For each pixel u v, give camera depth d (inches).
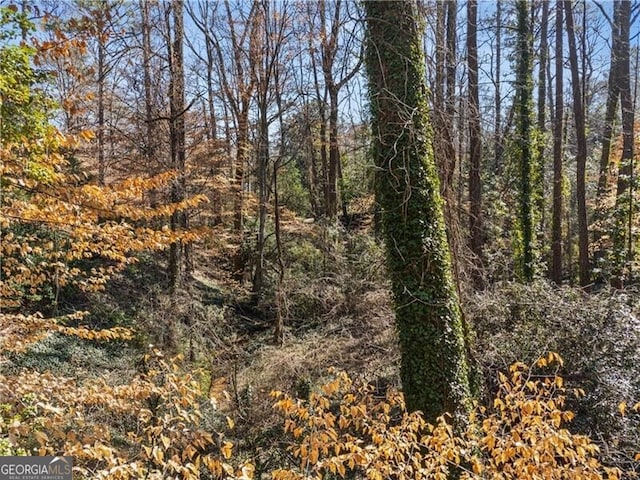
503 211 589.3
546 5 682.2
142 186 216.4
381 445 145.4
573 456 137.6
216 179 601.0
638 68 718.5
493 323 307.4
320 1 652.1
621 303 292.4
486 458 186.4
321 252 597.3
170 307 414.6
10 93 191.2
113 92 510.0
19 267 250.7
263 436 295.7
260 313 612.1
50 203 185.9
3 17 178.4
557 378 160.7
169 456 155.7
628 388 249.6
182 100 483.2
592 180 904.9
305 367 375.6
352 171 743.7
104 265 504.1
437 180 242.5
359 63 311.4
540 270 601.0
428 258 233.0
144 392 173.9
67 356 359.6
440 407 224.7
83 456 138.0
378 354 352.5
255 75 647.8
